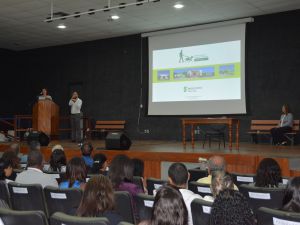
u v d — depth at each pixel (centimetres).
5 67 1312
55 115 970
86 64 1205
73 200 278
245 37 921
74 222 172
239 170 603
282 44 885
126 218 271
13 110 1333
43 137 800
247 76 923
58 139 1037
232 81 940
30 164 360
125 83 1128
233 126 946
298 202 183
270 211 179
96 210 201
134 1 777
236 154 605
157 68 1056
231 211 127
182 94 1013
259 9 855
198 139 990
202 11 862
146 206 256
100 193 203
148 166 671
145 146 812
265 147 759
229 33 942
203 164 511
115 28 1025
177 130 1032
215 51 962
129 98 1120
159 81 1052
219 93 958
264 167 309
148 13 875
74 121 947
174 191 143
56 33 1083
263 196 276
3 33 1077
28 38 1147
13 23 964
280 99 888
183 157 641
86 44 1205
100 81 1177
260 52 912
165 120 1053
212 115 968
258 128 893
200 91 985
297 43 866
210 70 970
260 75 912
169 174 276
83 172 319
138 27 1015
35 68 1312
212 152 641
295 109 870
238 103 933
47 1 784
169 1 785
